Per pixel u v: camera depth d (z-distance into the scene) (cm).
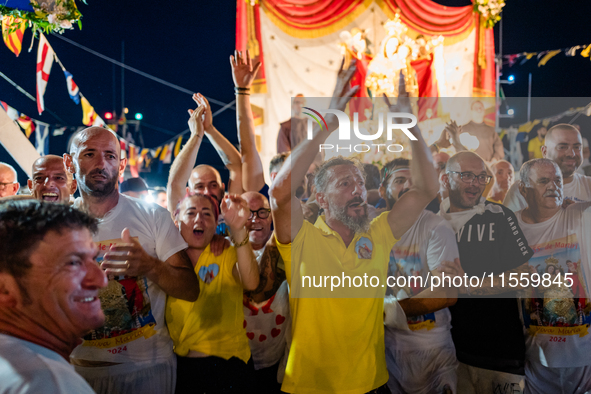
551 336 217
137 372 180
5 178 267
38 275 81
